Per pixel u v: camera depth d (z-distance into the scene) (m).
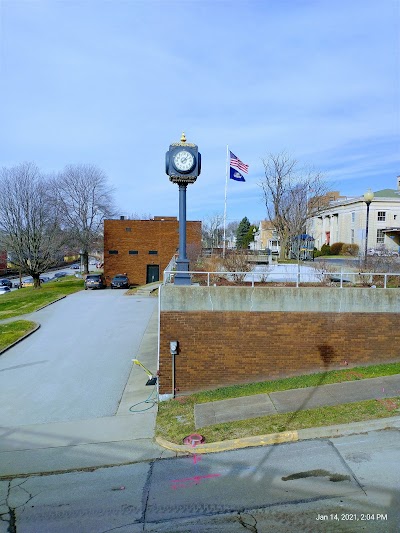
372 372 10.41
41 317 22.50
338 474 6.45
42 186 43.59
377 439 7.48
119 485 6.90
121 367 14.02
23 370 14.03
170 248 39.91
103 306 25.42
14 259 43.53
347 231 52.72
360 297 10.93
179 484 6.72
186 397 10.66
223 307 10.88
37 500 6.59
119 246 39.75
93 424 9.80
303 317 10.92
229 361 10.93
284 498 5.97
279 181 47.72
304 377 10.67
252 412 9.12
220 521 5.59
